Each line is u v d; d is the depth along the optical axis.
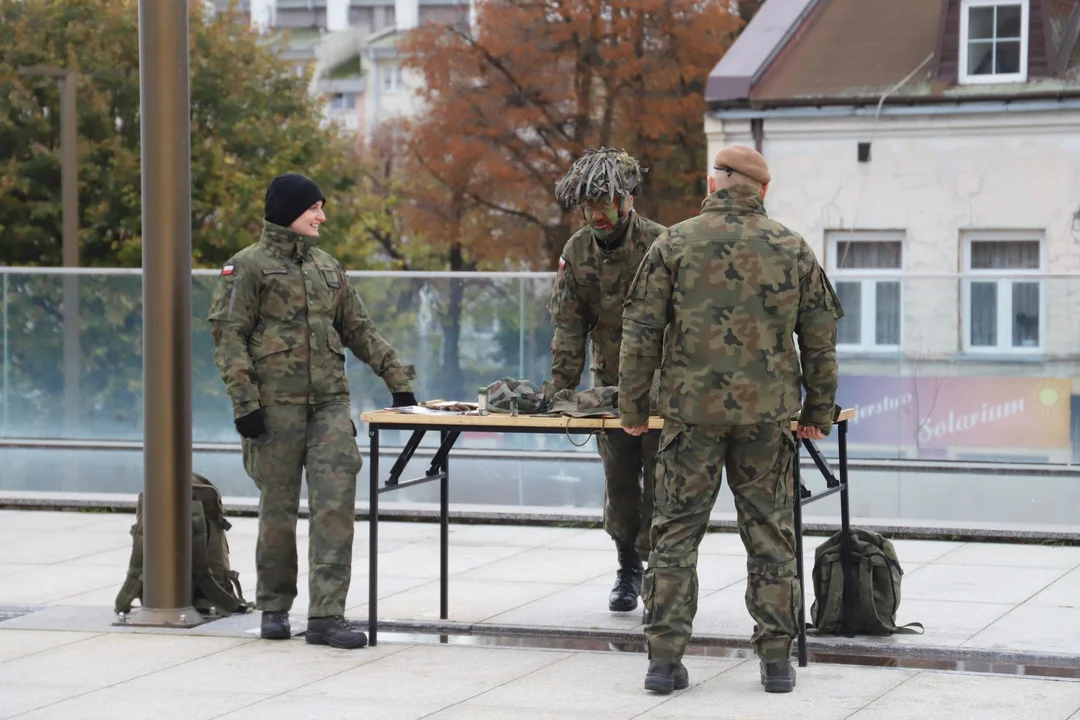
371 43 88.00
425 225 43.12
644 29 40.38
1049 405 18.31
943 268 29.27
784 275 7.36
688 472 7.45
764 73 30.22
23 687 7.70
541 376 19.44
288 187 8.66
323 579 8.57
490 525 13.37
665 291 7.43
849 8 31.69
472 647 8.53
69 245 29.19
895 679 7.66
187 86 9.12
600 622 9.12
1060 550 11.70
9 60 38.72
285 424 8.62
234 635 8.84
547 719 6.98
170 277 9.03
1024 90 28.83
